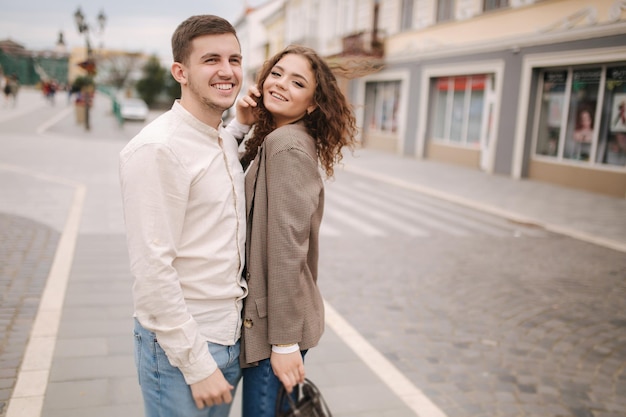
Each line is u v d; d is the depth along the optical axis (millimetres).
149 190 1524
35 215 7832
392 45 21172
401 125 20844
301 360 1782
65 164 13211
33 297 4672
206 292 1669
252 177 1810
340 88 1973
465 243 7910
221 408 1849
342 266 6371
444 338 4422
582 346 4387
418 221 9344
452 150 18219
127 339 3924
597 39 12328
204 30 1598
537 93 14609
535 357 4137
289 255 1708
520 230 9031
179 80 1668
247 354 1766
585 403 3469
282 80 1870
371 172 15602
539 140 14711
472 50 16562
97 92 64125
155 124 1612
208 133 1663
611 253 7699
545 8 13734
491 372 3842
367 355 3961
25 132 20953
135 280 1541
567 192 12969
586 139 13297
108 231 7133
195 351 1588
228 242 1693
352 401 3293
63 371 3410
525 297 5570
